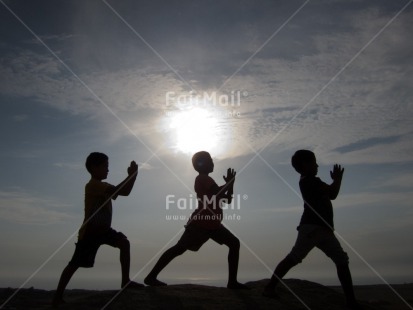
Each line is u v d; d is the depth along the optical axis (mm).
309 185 6406
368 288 12953
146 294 6168
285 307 5984
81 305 5848
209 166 7070
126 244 6418
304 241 6254
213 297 6184
